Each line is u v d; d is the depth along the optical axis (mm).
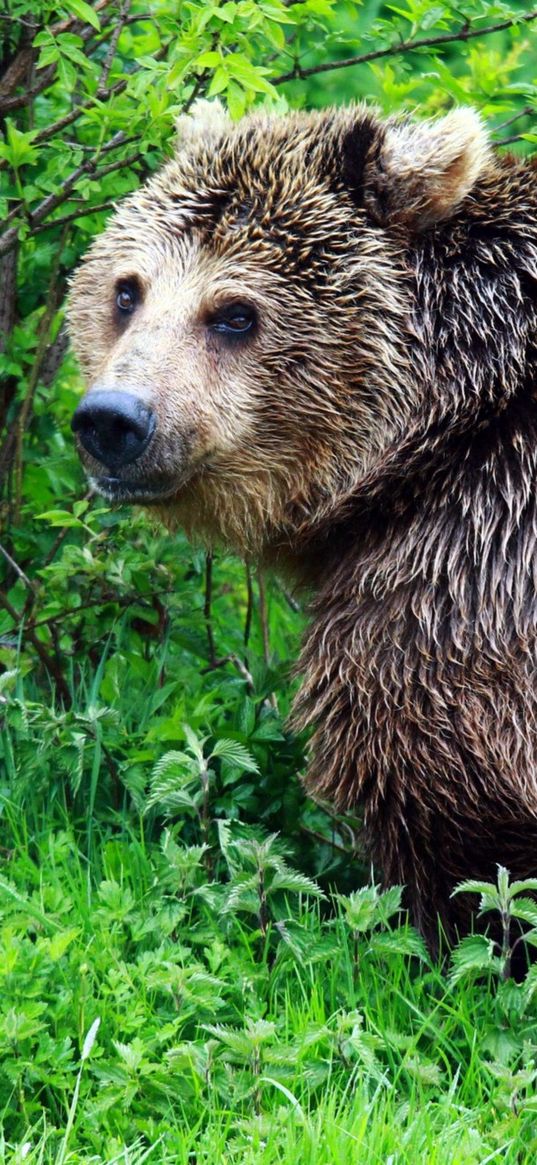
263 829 8430
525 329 7703
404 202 7844
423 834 7547
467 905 7613
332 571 8195
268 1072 6379
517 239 7887
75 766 8289
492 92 10414
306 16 9312
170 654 9852
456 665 7414
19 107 9508
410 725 7473
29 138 8648
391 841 7738
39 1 8633
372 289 7758
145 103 8586
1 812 8375
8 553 10148
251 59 10016
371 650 7641
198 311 7801
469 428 7688
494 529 7512
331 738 7859
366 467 7879
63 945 6555
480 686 7359
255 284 7758
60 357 10430
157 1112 6344
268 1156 5785
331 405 7852
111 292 8422
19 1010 6242
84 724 8422
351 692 7676
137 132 8922
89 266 8719
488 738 7301
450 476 7688
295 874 7309
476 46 12250
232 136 8164
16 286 9945
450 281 7824
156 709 9062
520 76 15461
